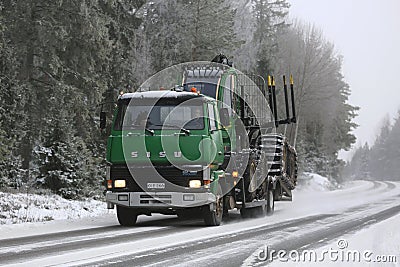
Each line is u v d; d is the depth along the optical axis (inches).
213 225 980.6
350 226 982.4
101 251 644.7
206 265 559.2
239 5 3297.2
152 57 2353.6
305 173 3403.1
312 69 3927.2
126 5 2127.2
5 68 1443.2
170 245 701.9
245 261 585.0
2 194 1274.6
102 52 1716.3
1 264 554.6
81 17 1625.2
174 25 2434.8
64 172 1485.0
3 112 1423.5
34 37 1593.3
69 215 1211.9
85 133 1760.6
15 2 1583.4
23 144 1635.1
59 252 636.1
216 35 2498.8
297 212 1390.3
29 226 948.6
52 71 1648.6
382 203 1803.6
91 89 1716.3
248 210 1189.1
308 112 4067.4
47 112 1642.5
